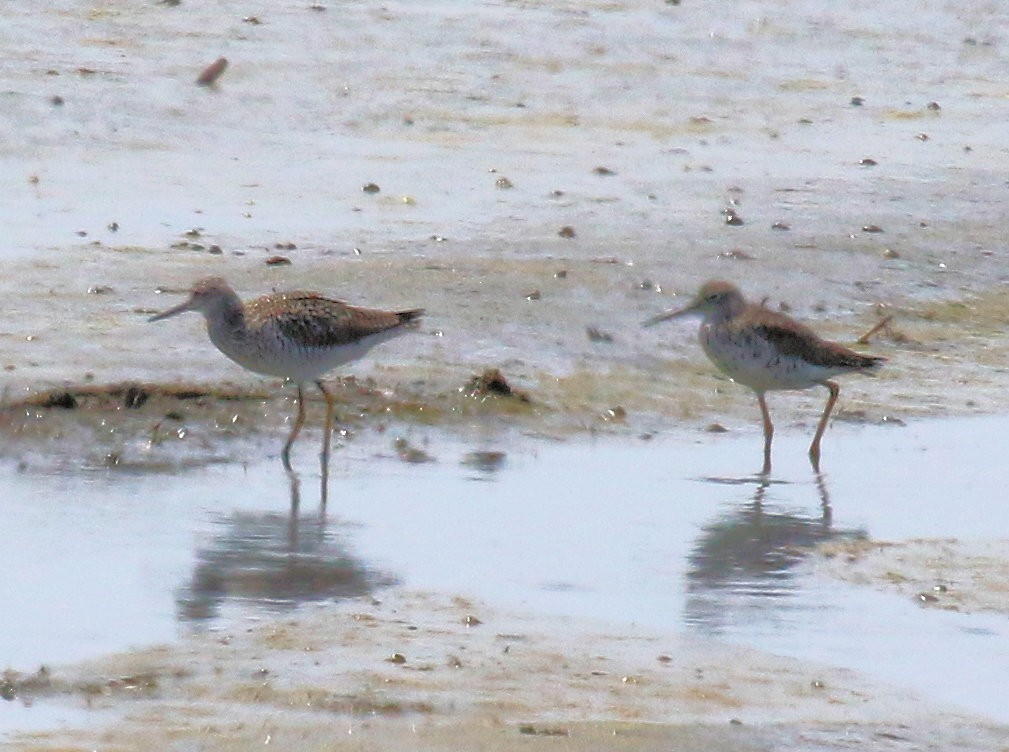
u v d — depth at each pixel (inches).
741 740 374.3
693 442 605.6
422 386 623.2
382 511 522.6
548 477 561.6
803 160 936.3
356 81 1010.7
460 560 481.7
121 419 575.5
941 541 509.7
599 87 1041.5
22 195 789.9
